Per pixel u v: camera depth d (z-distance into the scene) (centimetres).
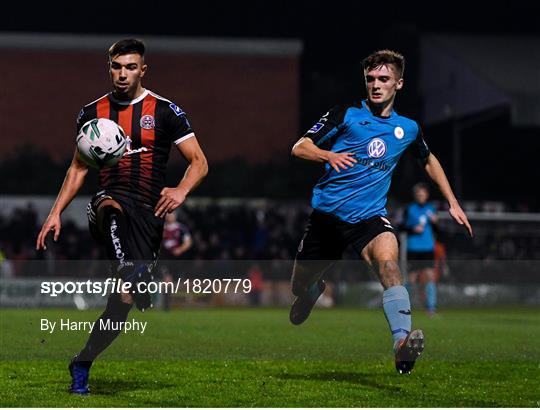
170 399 2492
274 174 10081
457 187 10306
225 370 3083
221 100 12194
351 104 2742
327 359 3425
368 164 2711
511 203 10069
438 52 10844
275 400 2503
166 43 12081
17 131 11844
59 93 11938
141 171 2505
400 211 9044
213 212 8981
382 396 2594
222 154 12169
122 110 2506
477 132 10925
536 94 9775
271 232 8712
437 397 2595
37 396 2498
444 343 4112
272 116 12219
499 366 3284
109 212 2461
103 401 2433
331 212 2742
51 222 2503
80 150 2484
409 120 2748
